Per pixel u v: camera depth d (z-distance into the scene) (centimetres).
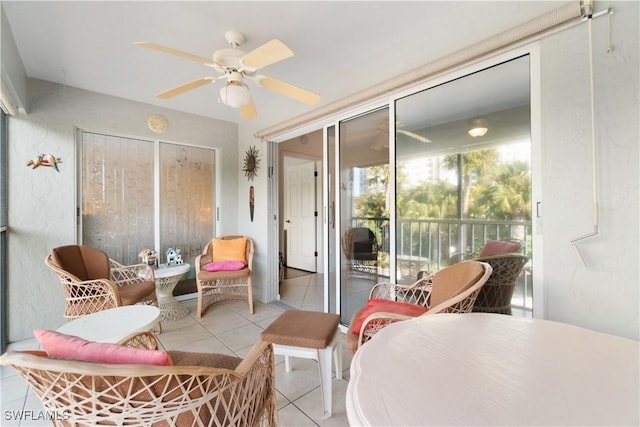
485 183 176
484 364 78
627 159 124
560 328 102
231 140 399
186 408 81
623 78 125
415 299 201
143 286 256
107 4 171
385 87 213
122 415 76
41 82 266
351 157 263
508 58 162
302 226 546
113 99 308
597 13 130
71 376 73
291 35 204
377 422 57
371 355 84
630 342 91
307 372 201
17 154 254
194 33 200
